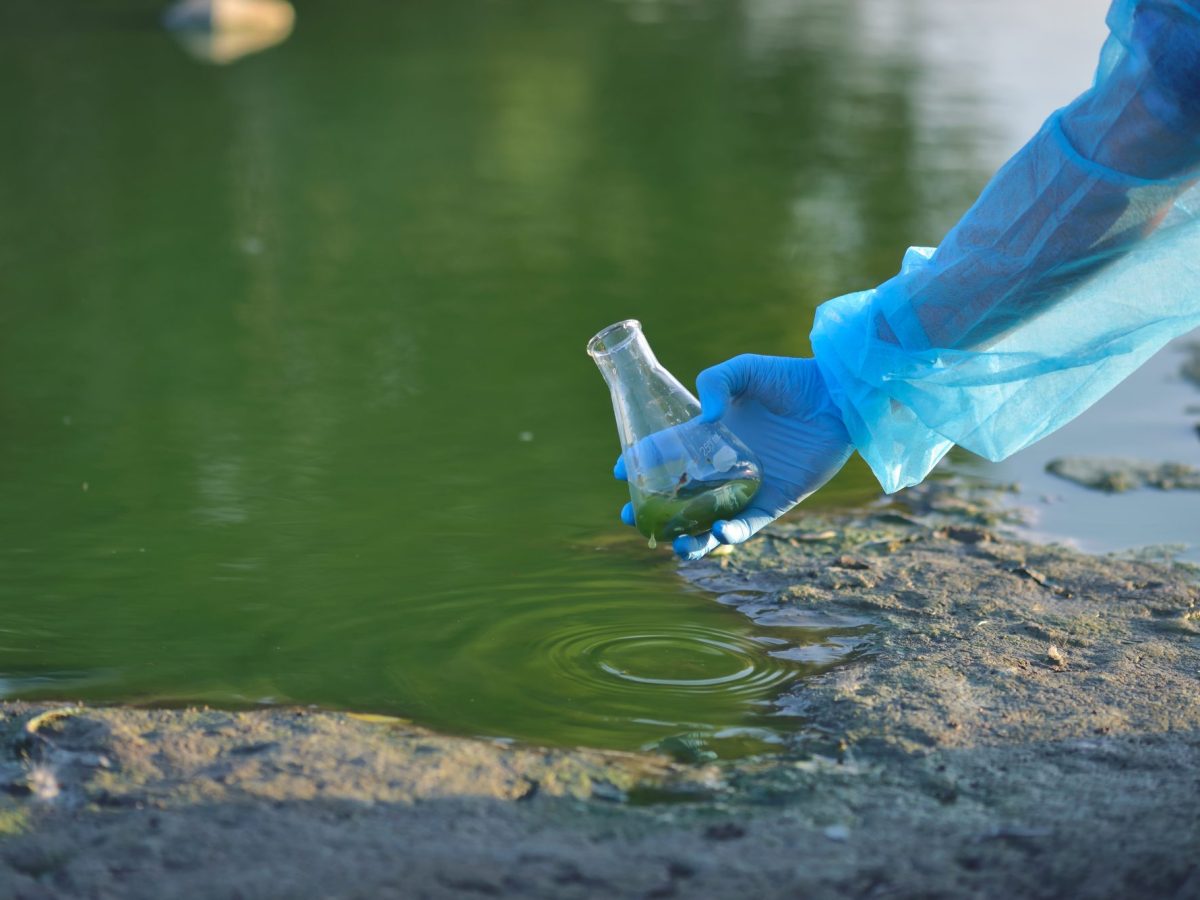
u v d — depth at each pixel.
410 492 3.77
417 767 3.15
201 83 8.79
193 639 3.40
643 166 6.86
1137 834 3.04
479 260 5.32
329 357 4.28
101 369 4.21
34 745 3.19
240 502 3.73
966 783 3.13
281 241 5.59
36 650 3.38
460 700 3.29
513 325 4.57
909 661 3.35
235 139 7.37
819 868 3.01
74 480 3.79
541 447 3.91
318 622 3.44
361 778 3.13
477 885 2.99
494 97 8.39
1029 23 11.26
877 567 3.57
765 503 3.17
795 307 4.69
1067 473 3.86
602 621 3.45
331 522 3.68
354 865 3.01
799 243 5.51
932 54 9.83
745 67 9.38
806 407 3.17
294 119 7.80
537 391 4.11
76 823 3.07
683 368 4.17
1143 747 3.18
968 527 3.68
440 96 8.41
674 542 3.16
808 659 3.37
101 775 3.14
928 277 3.15
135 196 6.27
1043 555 3.60
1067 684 3.30
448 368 4.21
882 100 8.27
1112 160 3.10
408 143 7.30
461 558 3.59
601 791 3.12
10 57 9.79
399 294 4.91
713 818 3.08
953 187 6.36
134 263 5.29
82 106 8.16
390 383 4.15
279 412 4.03
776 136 7.44
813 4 12.53
